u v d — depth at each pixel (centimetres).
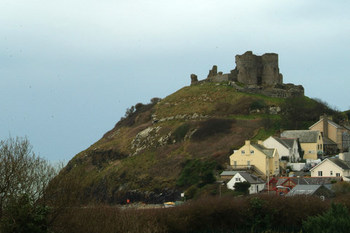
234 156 14500
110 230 6669
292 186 11638
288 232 8444
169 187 14762
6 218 5662
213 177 13638
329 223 6562
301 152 15525
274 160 14212
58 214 6106
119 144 19975
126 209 7762
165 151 17588
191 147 17125
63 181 6272
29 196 6088
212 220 8412
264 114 18875
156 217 7725
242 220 8644
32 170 6231
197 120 19362
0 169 6025
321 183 11306
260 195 9244
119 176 16862
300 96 19938
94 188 17325
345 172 12525
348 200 8850
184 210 8256
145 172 16412
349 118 19000
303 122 17575
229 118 18825
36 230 5712
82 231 6444
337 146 16425
